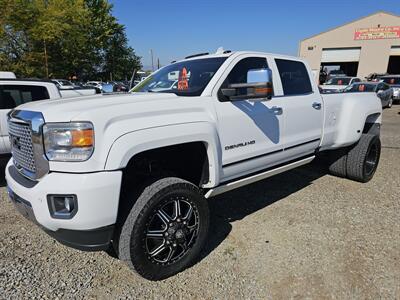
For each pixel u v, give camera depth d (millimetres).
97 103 2432
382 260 2852
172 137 2480
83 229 2191
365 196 4402
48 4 32531
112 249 3096
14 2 26688
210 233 3395
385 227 3473
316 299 2387
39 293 2459
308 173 5488
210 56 3441
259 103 3271
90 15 43719
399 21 33625
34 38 29641
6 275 2668
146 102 2498
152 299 2404
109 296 2438
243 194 4520
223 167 2971
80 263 2863
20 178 2521
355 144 4848
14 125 2633
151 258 2506
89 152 2150
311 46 38594
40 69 31281
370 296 2404
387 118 13742
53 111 2271
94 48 47938
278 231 3416
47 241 3240
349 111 4531
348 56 37062
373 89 16141
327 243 3150
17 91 5219
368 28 35219
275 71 3604
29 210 2336
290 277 2641
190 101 2725
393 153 7113
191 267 2799
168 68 3803
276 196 4426
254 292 2477
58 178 2158
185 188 2602
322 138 4230
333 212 3871
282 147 3586
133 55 59000
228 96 2875
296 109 3703
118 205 2266
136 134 2299
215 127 2822
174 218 2586
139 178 2705
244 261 2879
